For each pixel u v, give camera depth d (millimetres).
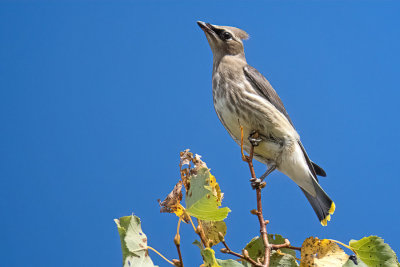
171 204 6336
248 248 6914
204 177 6027
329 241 6645
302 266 6523
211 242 6117
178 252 5891
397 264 6395
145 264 5734
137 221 5863
